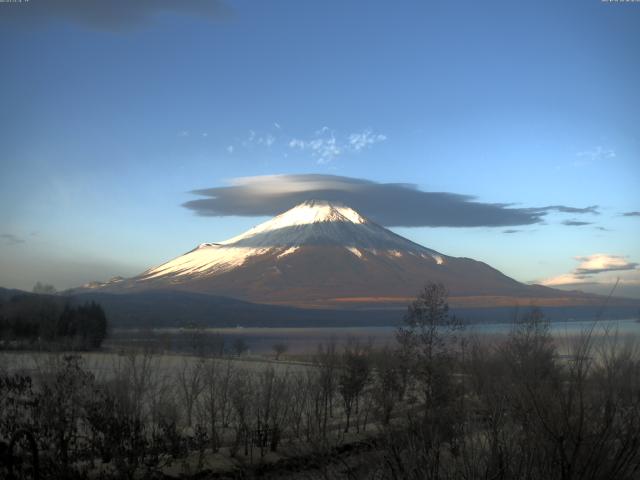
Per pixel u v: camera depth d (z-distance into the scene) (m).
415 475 8.05
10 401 15.68
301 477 11.91
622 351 7.93
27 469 14.98
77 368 17.69
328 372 30.88
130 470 16.72
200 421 24.95
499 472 7.49
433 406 12.96
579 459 7.46
